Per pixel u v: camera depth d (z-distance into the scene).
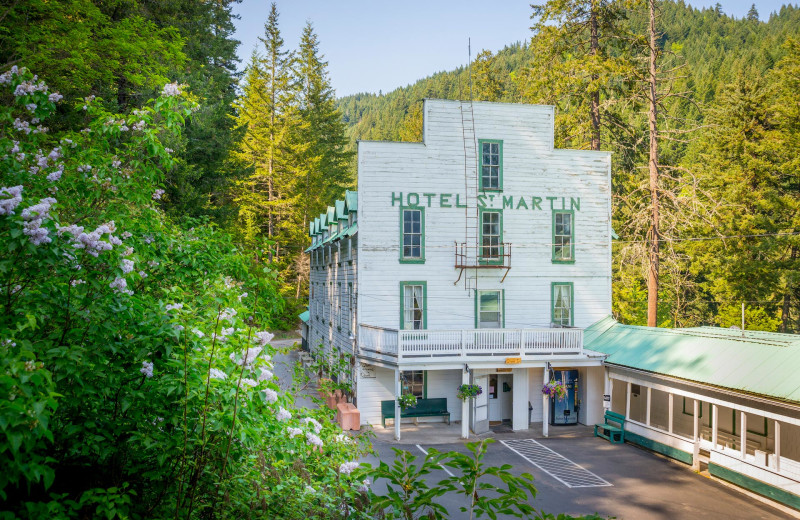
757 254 37.28
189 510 4.99
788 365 15.23
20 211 4.50
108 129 6.81
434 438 20.58
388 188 23.09
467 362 20.91
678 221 33.31
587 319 25.00
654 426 20.69
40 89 6.48
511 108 24.28
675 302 38.94
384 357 21.22
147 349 4.87
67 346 4.84
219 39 41.44
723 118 42.78
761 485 14.65
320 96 63.66
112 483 5.28
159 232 7.48
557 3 34.56
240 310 5.58
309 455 7.36
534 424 23.14
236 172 35.31
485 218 24.00
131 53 14.19
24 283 4.95
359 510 6.45
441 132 23.59
